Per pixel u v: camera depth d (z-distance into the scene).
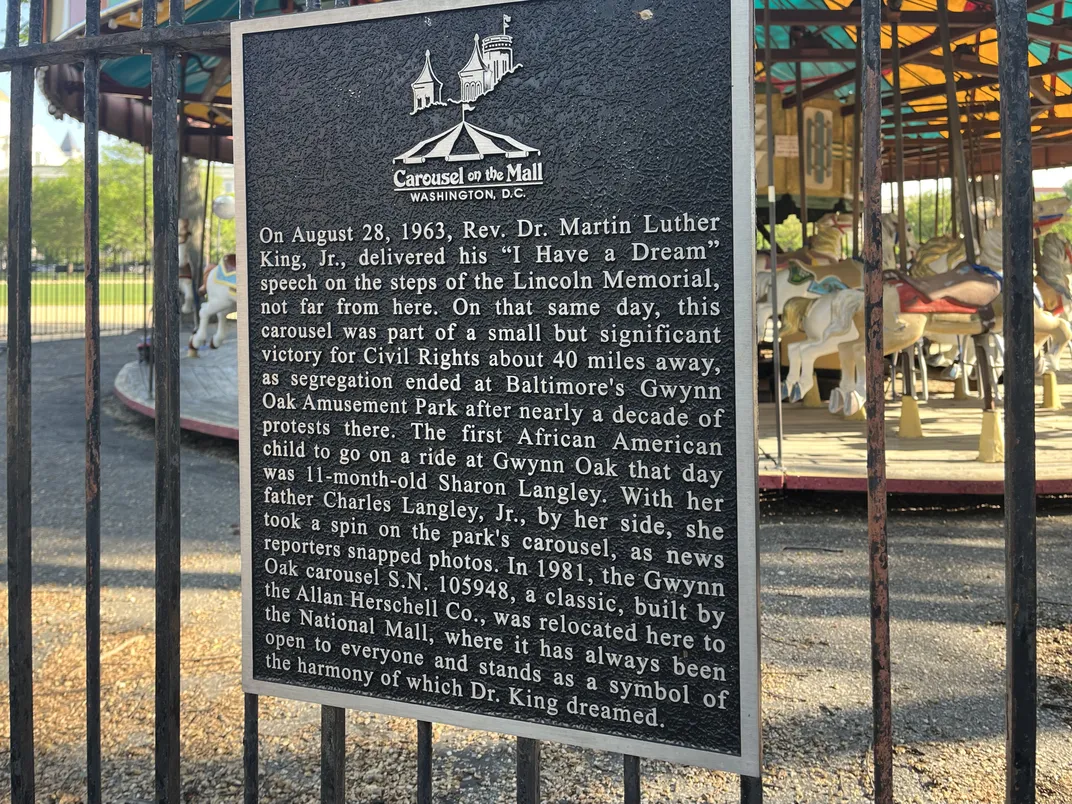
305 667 2.33
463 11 2.14
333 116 2.26
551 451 2.10
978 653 4.32
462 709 2.17
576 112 2.05
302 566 2.32
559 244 2.07
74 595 5.39
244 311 2.37
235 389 12.68
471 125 2.13
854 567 5.76
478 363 2.15
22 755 2.55
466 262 2.16
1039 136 18.17
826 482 7.03
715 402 1.97
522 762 2.13
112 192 38.06
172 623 2.37
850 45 14.23
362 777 3.29
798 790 3.14
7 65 2.52
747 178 1.92
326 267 2.29
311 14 2.26
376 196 2.23
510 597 2.14
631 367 2.03
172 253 2.36
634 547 2.03
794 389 9.62
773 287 7.41
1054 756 3.37
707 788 3.17
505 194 2.11
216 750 3.48
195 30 2.34
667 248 1.99
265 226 2.34
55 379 16.08
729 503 1.96
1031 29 10.23
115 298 35.38
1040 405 10.91
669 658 2.01
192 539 6.59
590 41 2.03
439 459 2.19
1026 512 1.70
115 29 7.47
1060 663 4.19
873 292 1.79
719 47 1.94
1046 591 5.18
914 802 3.05
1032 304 1.69
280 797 3.13
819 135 14.13
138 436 10.99
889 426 9.70
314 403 2.31
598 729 2.06
